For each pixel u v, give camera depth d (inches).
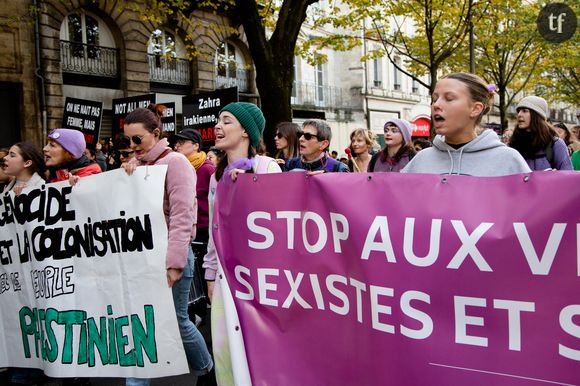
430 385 90.3
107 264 141.2
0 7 543.5
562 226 81.3
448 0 609.9
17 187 159.5
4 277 163.3
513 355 84.2
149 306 134.5
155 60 709.3
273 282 110.7
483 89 98.8
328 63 1133.7
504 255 85.0
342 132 1109.1
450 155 101.6
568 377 80.5
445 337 89.2
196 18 740.7
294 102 1020.5
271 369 109.6
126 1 651.5
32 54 572.1
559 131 328.5
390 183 95.4
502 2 605.9
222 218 118.1
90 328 143.8
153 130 142.4
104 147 519.5
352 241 98.7
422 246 91.6
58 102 591.2
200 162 223.3
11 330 162.6
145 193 135.8
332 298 103.6
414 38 875.4
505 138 374.9
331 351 103.5
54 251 150.7
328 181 102.2
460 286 88.2
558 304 81.4
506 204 85.8
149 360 134.2
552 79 1159.6
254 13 411.2
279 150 234.5
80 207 146.6
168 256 130.5
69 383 155.7
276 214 110.2
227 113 129.5
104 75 647.1
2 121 561.9
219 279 118.3
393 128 211.5
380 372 95.8
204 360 142.6
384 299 94.8
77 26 625.6
